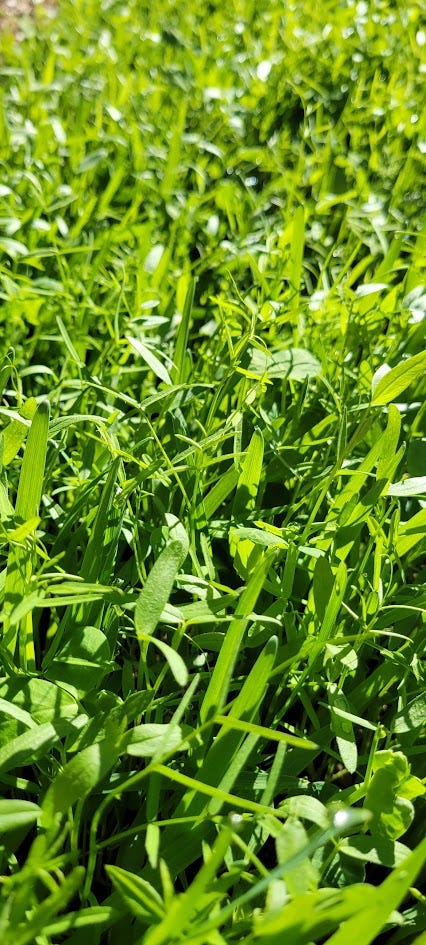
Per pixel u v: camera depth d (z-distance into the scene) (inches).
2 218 19.2
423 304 15.9
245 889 9.4
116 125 27.1
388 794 9.4
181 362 14.6
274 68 33.1
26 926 7.4
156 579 9.0
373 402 12.7
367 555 12.0
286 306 17.3
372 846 9.3
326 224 25.0
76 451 15.0
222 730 9.3
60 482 14.2
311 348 16.8
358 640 10.7
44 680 9.9
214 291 21.0
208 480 14.0
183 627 9.5
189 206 22.8
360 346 17.7
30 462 10.3
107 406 14.4
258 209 23.2
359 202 24.4
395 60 35.6
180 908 7.4
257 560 11.6
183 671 8.4
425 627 12.1
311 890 8.4
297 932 7.5
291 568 11.2
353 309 17.4
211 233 21.3
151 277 18.7
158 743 8.8
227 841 7.6
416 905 10.0
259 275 17.1
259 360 14.6
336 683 11.8
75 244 20.5
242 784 10.0
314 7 44.6
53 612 11.5
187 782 8.4
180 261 22.1
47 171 24.7
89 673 10.0
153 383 16.9
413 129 28.6
